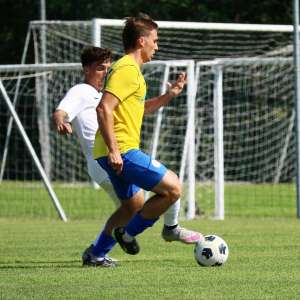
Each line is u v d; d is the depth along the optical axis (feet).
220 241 94.84
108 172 90.79
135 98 89.04
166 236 95.40
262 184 274.36
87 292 77.05
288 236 129.08
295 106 167.84
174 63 173.78
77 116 100.48
